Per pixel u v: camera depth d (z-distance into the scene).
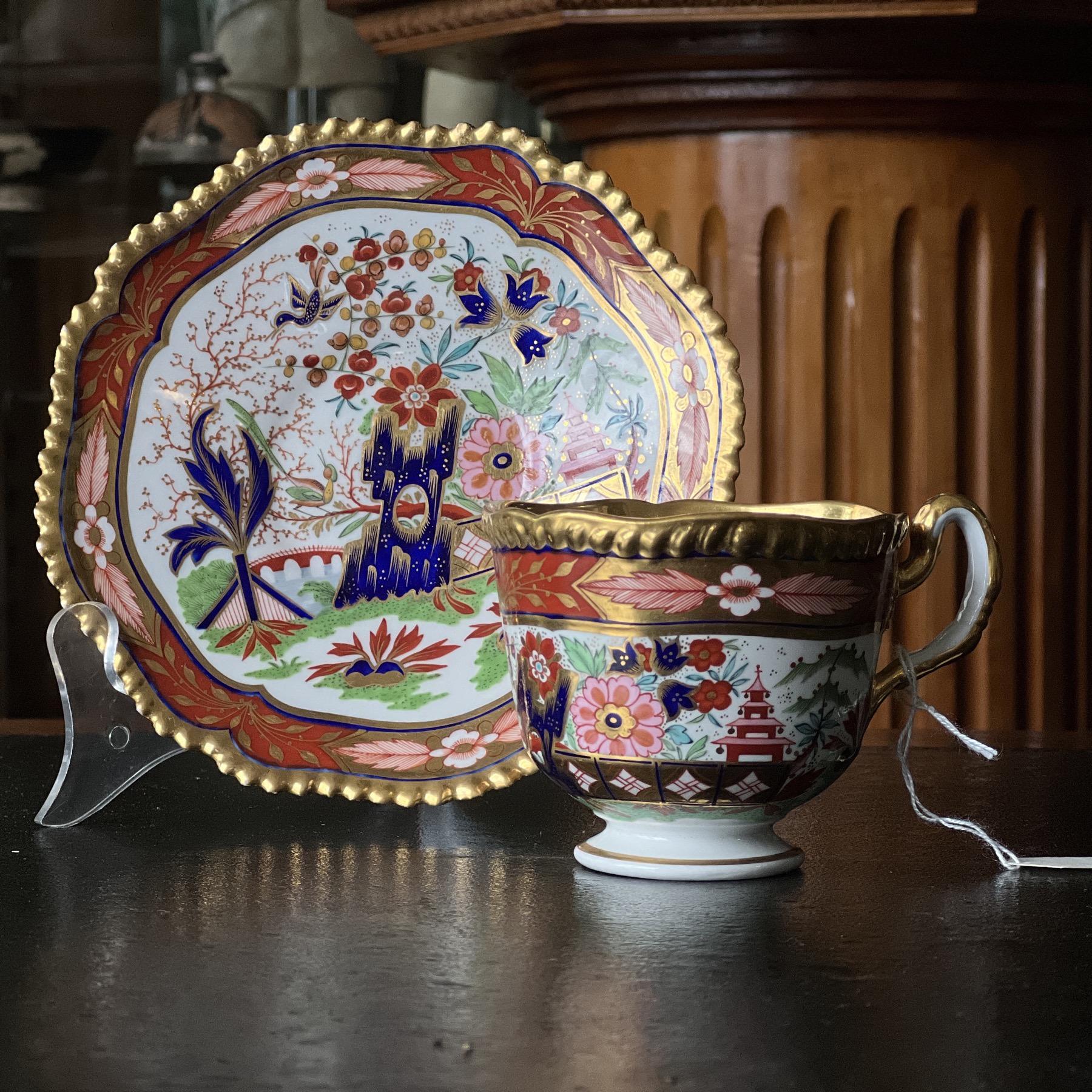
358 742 0.65
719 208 1.34
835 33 1.21
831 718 0.51
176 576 0.65
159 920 0.48
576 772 0.52
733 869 0.53
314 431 0.70
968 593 0.56
